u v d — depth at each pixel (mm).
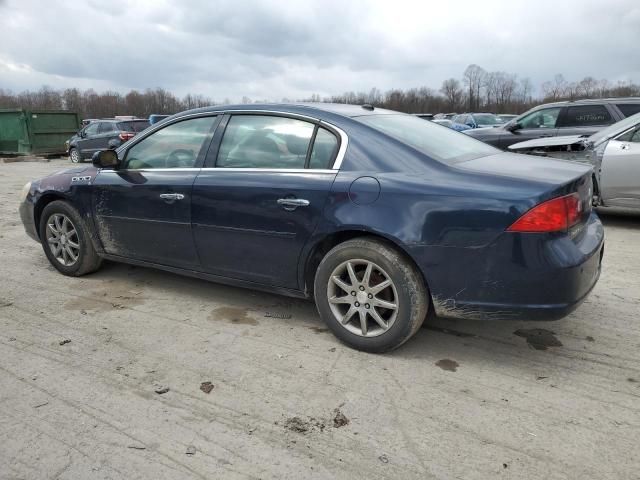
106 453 2381
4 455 2371
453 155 3387
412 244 2975
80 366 3160
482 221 2834
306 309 4023
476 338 3506
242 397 2824
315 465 2303
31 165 17672
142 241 4215
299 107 3607
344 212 3168
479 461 2312
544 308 2834
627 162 6430
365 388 2904
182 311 4000
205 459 2344
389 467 2285
